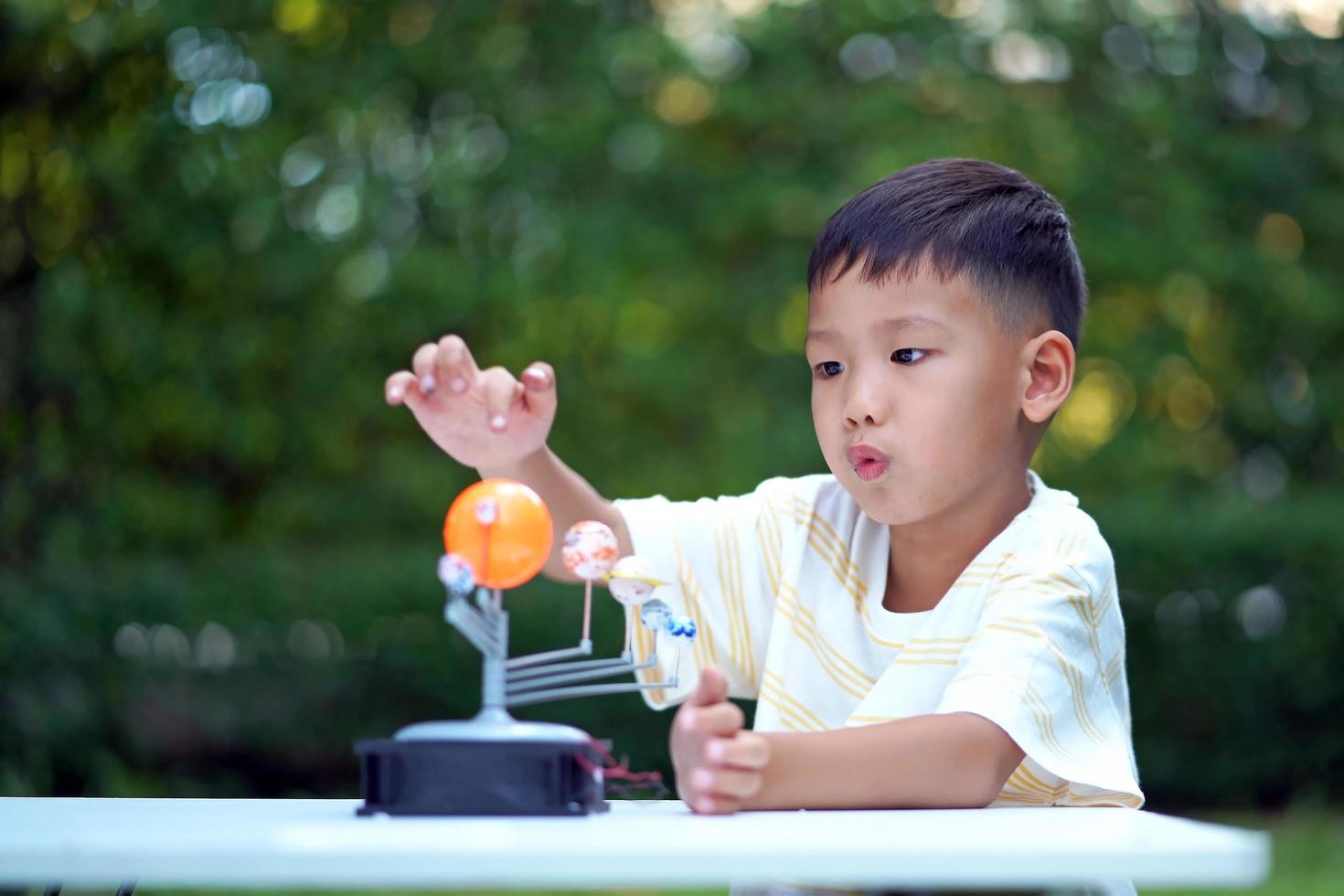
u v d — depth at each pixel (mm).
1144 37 10836
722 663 2543
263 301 9742
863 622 2377
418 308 10117
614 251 10312
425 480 10211
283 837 1318
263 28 9609
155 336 9156
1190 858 1278
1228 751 9023
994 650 2002
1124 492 10531
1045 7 10680
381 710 8859
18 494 8797
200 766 8766
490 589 1769
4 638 7938
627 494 10375
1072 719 2021
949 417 2213
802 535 2486
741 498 2629
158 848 1273
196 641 8672
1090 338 10844
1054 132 10461
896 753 1773
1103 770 1981
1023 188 2416
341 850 1265
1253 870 1278
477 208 10320
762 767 1683
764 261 10680
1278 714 9039
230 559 9133
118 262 9133
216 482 10023
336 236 9922
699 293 10664
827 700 2373
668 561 2514
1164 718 8984
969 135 10477
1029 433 2350
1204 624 8984
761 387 10719
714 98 10430
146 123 8984
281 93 9672
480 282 10102
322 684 8820
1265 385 11000
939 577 2352
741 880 1255
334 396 10070
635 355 10570
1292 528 9031
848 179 10211
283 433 10055
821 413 2297
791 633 2404
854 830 1402
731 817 1619
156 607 8508
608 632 8430
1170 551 8961
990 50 10742
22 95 8609
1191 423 11062
